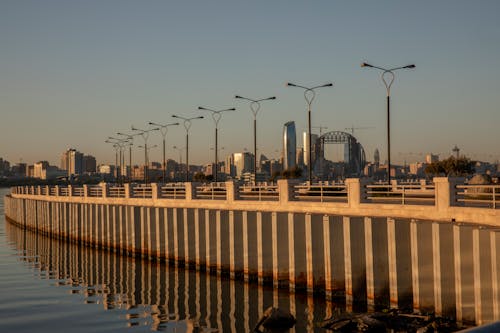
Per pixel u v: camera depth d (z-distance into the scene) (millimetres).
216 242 38375
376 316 24188
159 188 52062
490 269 21516
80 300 32125
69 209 64875
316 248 30312
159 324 26219
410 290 26094
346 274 28328
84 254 54125
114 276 40406
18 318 27844
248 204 39375
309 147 54062
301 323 24859
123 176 140250
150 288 35062
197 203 45531
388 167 42188
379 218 27219
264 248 33812
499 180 58625
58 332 25109
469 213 24484
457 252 22891
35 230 80000
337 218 29297
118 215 53344
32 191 92812
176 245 42875
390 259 26266
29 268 45844
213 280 36594
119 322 26734
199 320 26625
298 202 35094
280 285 32594
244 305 29234
